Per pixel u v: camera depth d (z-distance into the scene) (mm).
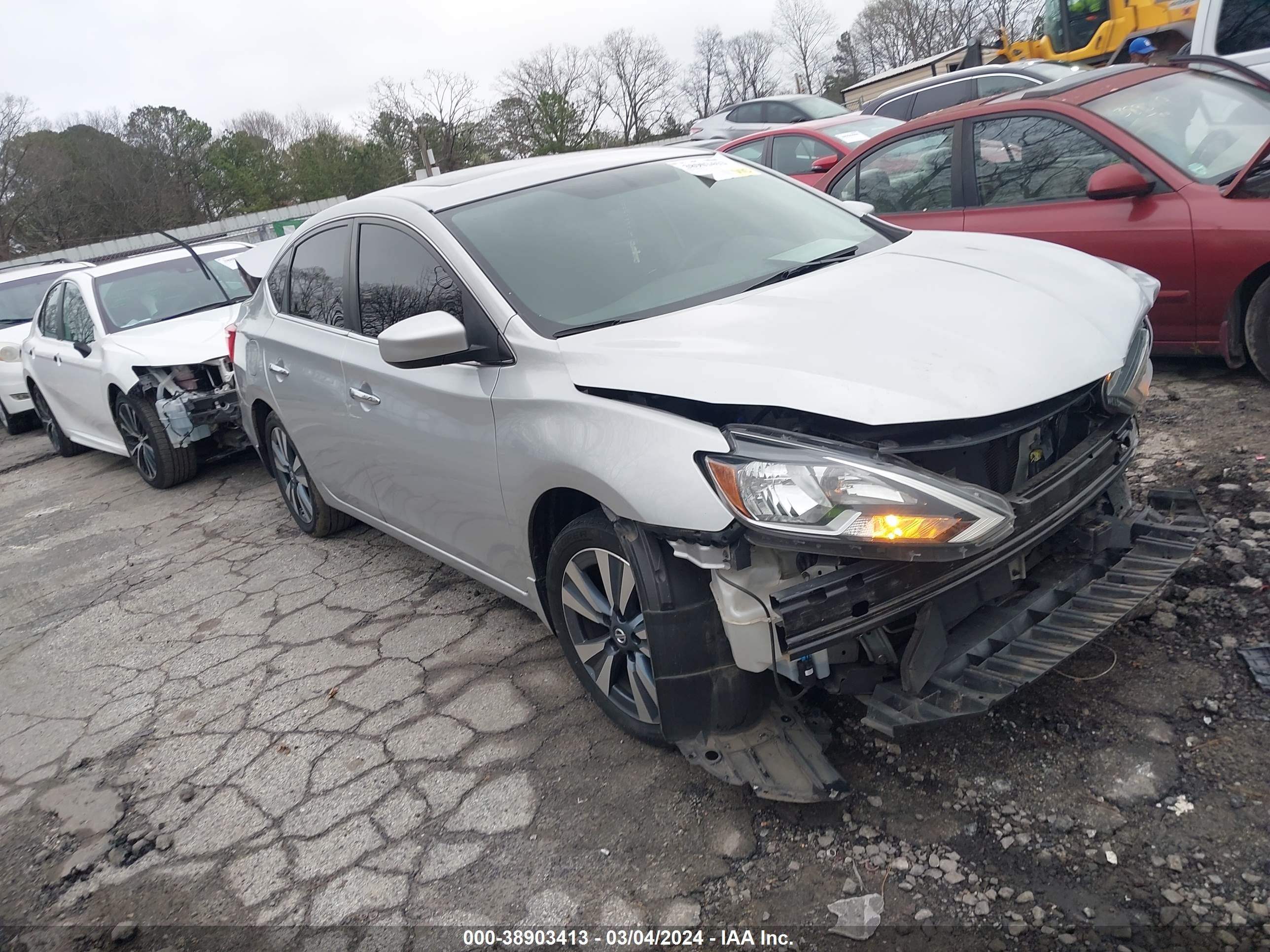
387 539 5375
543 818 2859
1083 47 13500
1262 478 3775
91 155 50438
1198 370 5156
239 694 3959
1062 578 2826
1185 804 2420
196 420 6715
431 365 3029
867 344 2521
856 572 2318
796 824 2619
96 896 2910
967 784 2625
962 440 2357
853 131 9516
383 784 3174
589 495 2742
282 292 4770
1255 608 3045
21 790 3570
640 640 2871
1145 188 4684
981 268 3094
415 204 3703
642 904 2479
